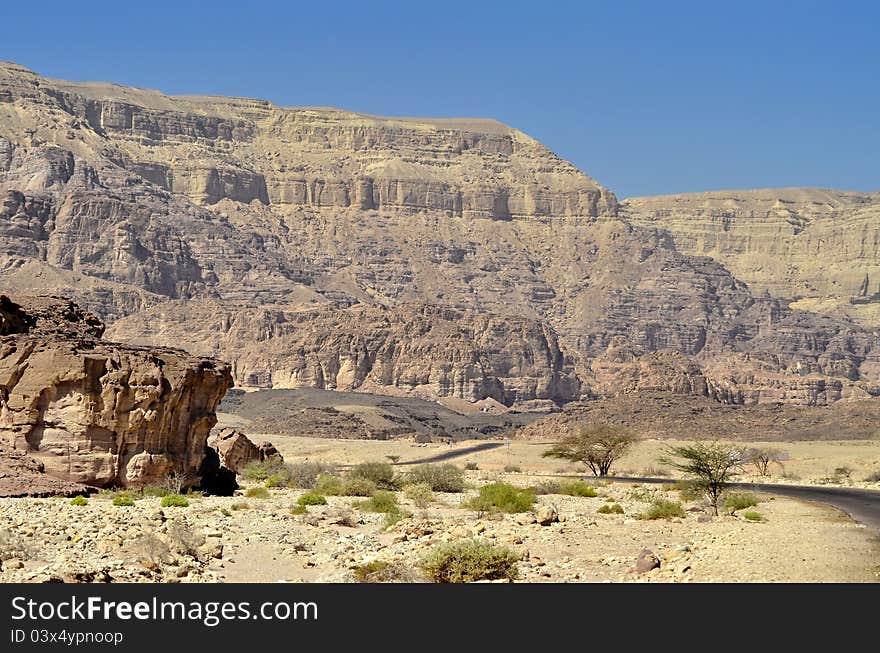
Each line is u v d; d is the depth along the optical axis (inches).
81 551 1643.7
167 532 1802.4
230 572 1596.9
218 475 2952.8
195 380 2726.4
